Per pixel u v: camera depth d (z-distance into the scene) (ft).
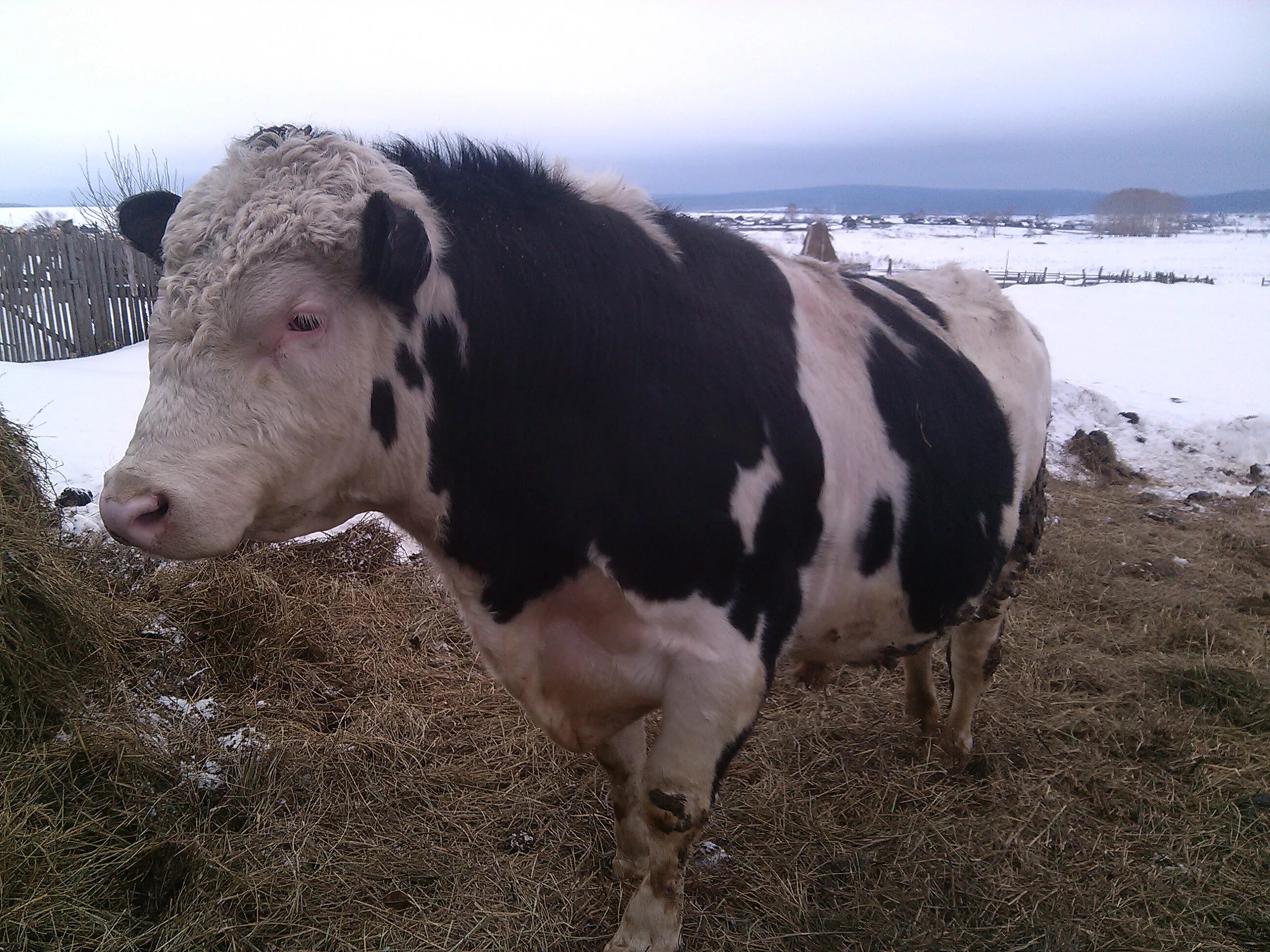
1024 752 12.30
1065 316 68.85
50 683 10.91
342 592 15.47
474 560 7.09
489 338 6.59
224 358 5.86
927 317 10.09
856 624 8.75
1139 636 16.30
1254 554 21.06
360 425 6.46
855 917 9.06
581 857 9.94
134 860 8.90
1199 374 41.63
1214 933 9.16
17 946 7.73
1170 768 12.09
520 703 7.82
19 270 36.60
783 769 11.68
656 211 7.96
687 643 7.02
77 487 17.93
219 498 5.81
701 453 6.81
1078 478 27.30
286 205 5.90
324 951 8.48
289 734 11.72
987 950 8.86
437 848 9.93
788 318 8.04
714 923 8.95
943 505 8.85
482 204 6.84
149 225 7.07
